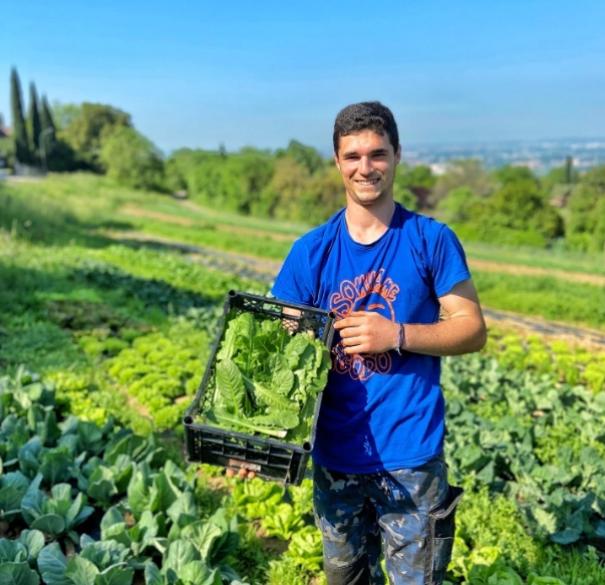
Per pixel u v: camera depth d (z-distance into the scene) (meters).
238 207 68.62
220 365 3.13
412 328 3.01
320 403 3.09
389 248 3.15
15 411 7.39
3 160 100.94
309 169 72.06
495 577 4.25
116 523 4.96
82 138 110.81
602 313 19.78
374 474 3.18
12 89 94.31
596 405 9.23
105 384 9.43
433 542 3.15
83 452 6.41
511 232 48.97
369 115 2.99
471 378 9.91
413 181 85.06
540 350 13.92
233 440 3.09
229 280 22.17
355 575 3.50
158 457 6.41
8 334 11.79
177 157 102.06
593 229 46.50
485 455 6.54
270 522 5.48
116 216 46.94
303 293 3.34
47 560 4.38
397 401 3.13
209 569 4.22
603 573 4.92
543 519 5.63
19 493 5.36
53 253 22.78
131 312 14.91
